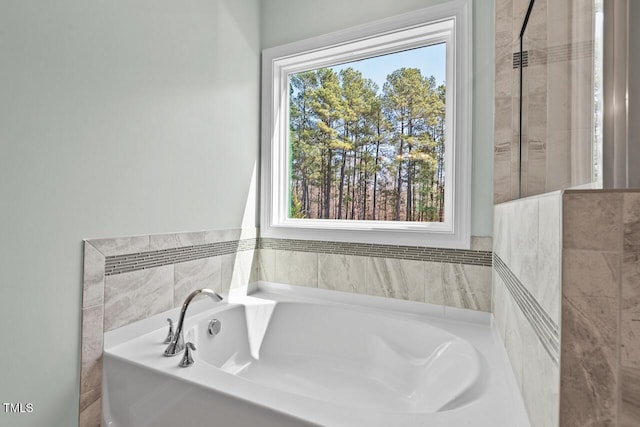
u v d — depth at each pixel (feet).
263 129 8.05
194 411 4.05
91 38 4.76
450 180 6.56
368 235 7.00
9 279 3.97
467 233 6.11
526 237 3.18
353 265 7.18
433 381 5.27
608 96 1.86
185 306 5.07
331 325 6.93
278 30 7.93
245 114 7.68
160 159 5.78
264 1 8.13
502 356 4.74
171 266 6.00
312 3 7.55
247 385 3.98
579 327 1.95
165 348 5.06
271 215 8.07
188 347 4.59
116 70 5.08
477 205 6.09
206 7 6.66
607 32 1.84
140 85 5.43
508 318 4.29
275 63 8.02
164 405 4.31
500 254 5.08
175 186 6.06
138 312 5.45
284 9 7.87
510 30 5.59
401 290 6.72
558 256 2.07
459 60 6.12
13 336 4.01
